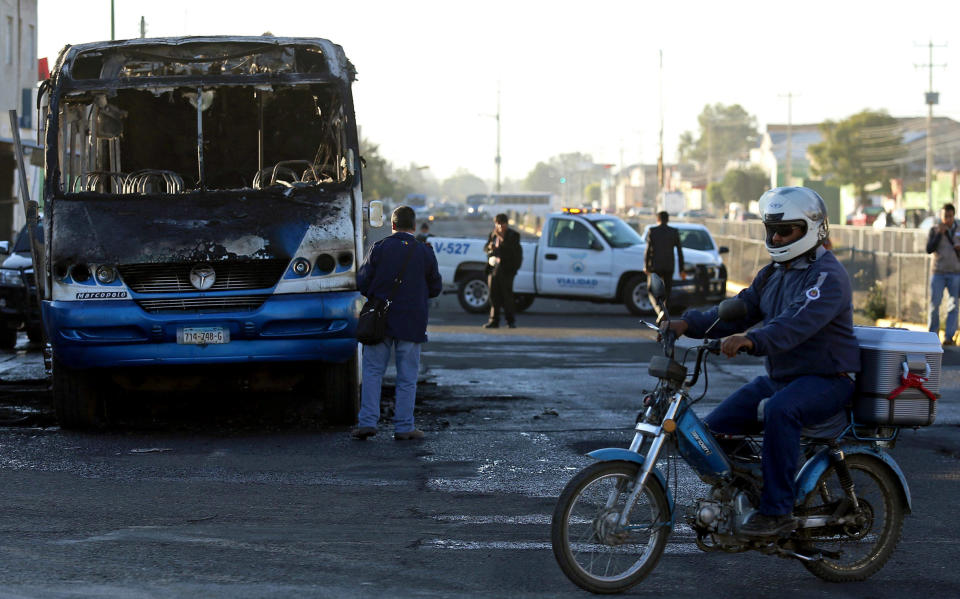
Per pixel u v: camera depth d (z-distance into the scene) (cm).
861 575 972
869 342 949
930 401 955
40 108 1755
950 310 2997
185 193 1655
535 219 14212
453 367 2395
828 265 922
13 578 938
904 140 18750
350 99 1720
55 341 1612
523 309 4078
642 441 923
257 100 1820
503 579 958
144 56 1828
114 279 1611
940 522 1170
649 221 11212
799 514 941
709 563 1020
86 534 1085
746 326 972
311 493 1275
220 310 1622
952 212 2966
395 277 1590
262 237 1625
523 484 1327
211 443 1581
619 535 911
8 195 6366
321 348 1636
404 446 1558
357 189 1683
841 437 952
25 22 6562
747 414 952
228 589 918
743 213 14438
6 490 1278
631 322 3619
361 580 949
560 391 2059
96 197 1647
